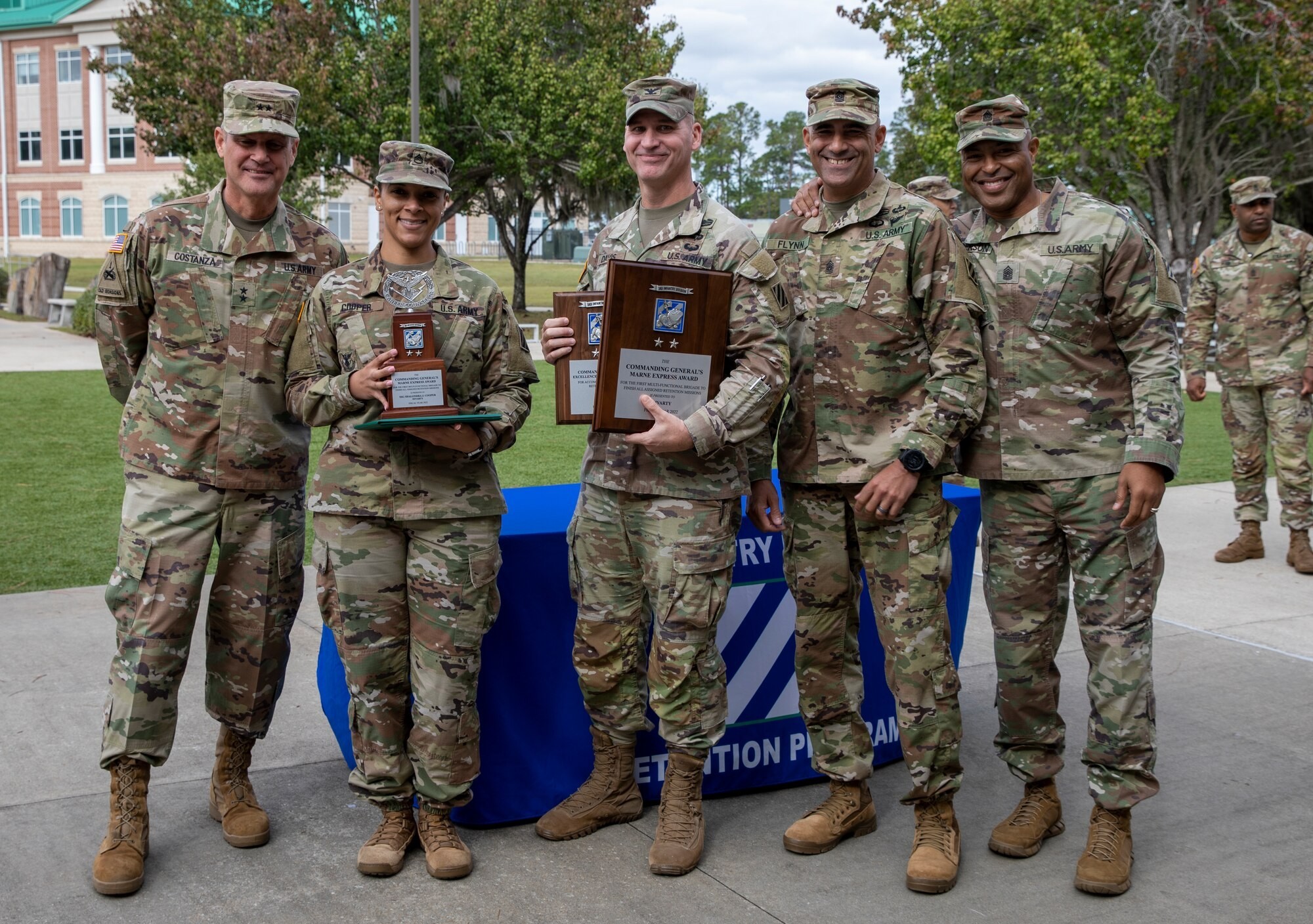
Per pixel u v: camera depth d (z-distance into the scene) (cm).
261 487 308
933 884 289
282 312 309
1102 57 1791
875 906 284
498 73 2419
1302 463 624
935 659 300
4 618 505
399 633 298
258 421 306
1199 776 367
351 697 302
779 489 431
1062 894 292
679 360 291
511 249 2988
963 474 320
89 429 1023
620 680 319
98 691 420
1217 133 1933
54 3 5431
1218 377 655
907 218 301
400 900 283
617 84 2394
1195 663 480
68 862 297
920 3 1869
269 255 309
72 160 5603
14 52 5575
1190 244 1944
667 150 300
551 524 346
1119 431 302
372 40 2420
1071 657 486
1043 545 309
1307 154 1942
